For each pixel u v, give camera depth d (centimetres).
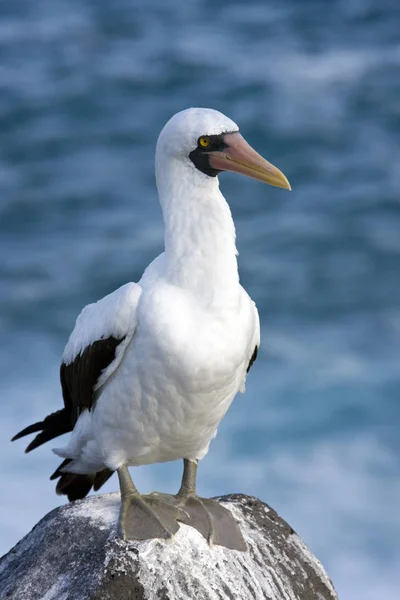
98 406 823
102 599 746
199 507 830
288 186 785
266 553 818
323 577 836
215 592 764
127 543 778
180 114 799
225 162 789
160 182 811
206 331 768
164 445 825
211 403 796
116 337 788
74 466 902
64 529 814
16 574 800
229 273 777
